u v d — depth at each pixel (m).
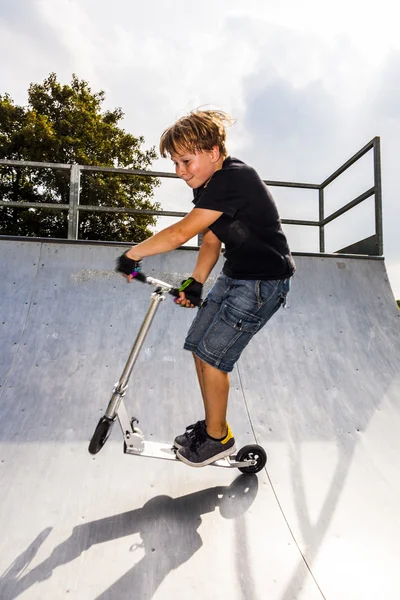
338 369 3.07
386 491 1.99
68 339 3.02
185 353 3.00
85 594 1.34
